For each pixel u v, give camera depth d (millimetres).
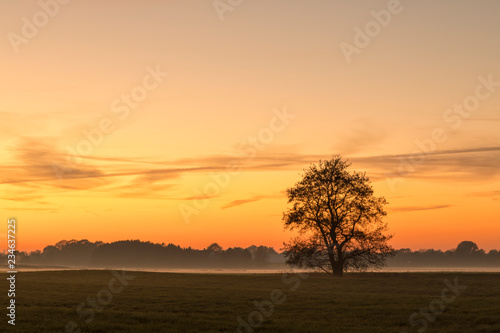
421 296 41875
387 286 55625
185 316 29625
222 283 59656
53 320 27750
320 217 72625
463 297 41094
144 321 27938
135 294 42031
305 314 30797
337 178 72062
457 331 25172
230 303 35875
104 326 25953
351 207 72188
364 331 25156
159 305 34531
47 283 55406
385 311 31609
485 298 40031
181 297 39500
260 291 45969
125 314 29906
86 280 62875
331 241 72125
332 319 28938
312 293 44438
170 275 74750
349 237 72188
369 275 72250
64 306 34312
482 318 28688
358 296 41500
